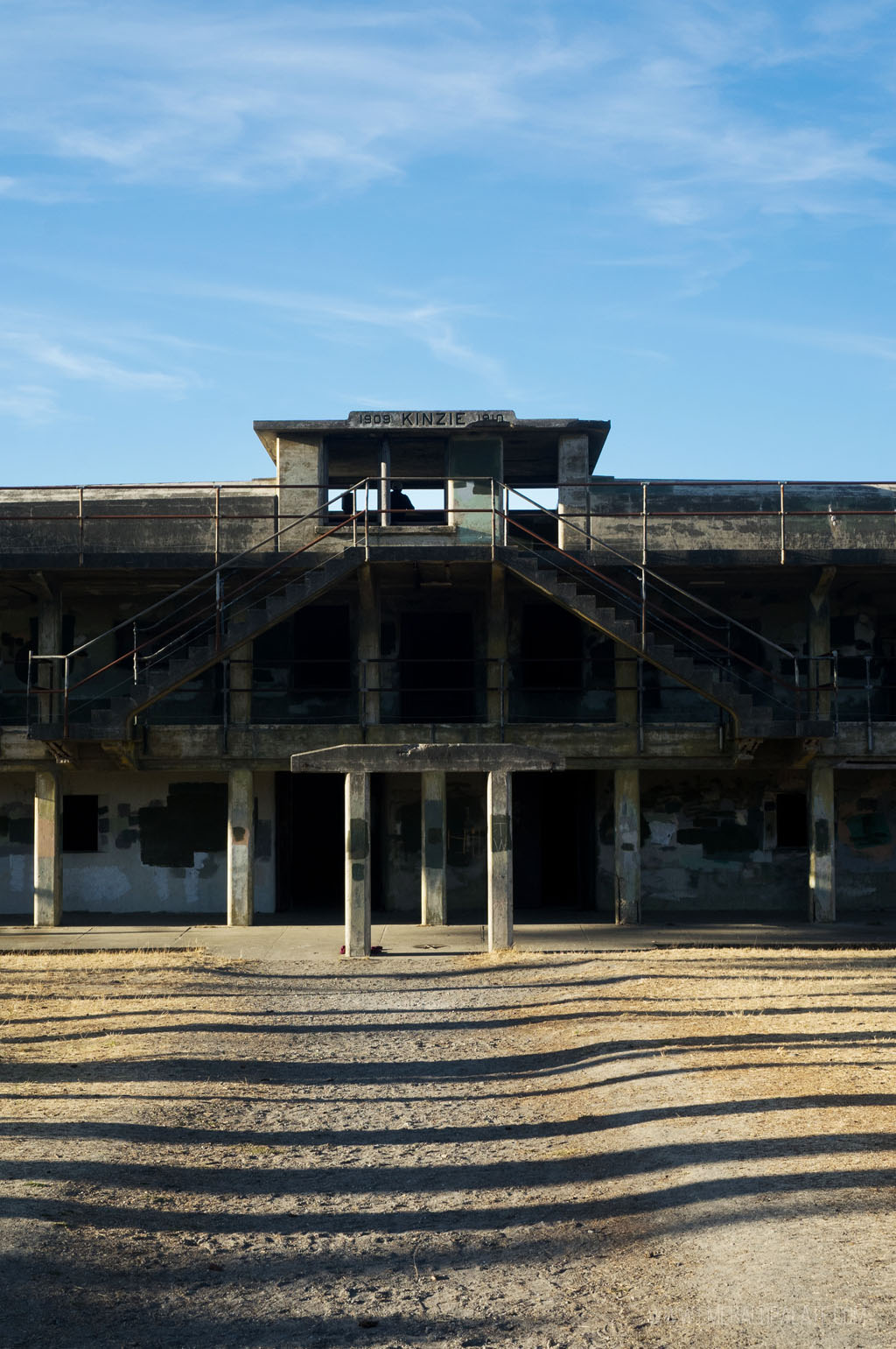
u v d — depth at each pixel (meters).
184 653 25.59
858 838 26.61
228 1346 6.31
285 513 23.89
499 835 20.64
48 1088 11.74
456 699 26.30
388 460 24.34
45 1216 8.00
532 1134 10.49
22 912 26.09
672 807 26.34
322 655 26.17
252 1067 12.91
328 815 28.58
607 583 22.98
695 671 21.86
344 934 22.92
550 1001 16.36
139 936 22.80
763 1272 6.94
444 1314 6.74
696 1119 10.27
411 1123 10.90
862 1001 15.38
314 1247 7.84
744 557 23.33
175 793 26.48
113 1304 6.80
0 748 23.59
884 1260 6.98
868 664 25.34
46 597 24.17
